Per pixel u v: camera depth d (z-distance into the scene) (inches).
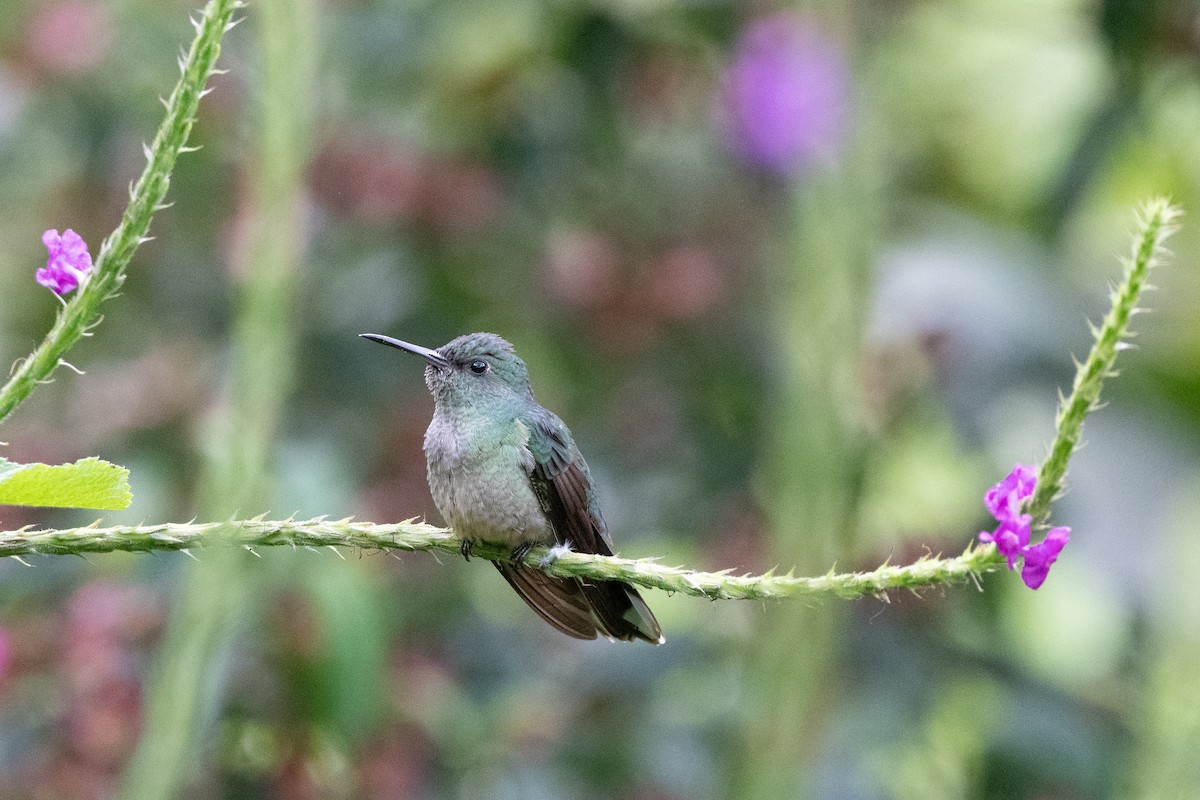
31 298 521.0
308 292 445.7
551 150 469.4
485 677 421.7
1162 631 383.6
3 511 402.3
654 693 423.5
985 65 540.7
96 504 168.2
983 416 400.2
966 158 549.0
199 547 177.5
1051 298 430.3
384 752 380.2
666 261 446.9
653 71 477.4
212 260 470.9
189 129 165.6
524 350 487.2
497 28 473.4
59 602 394.9
